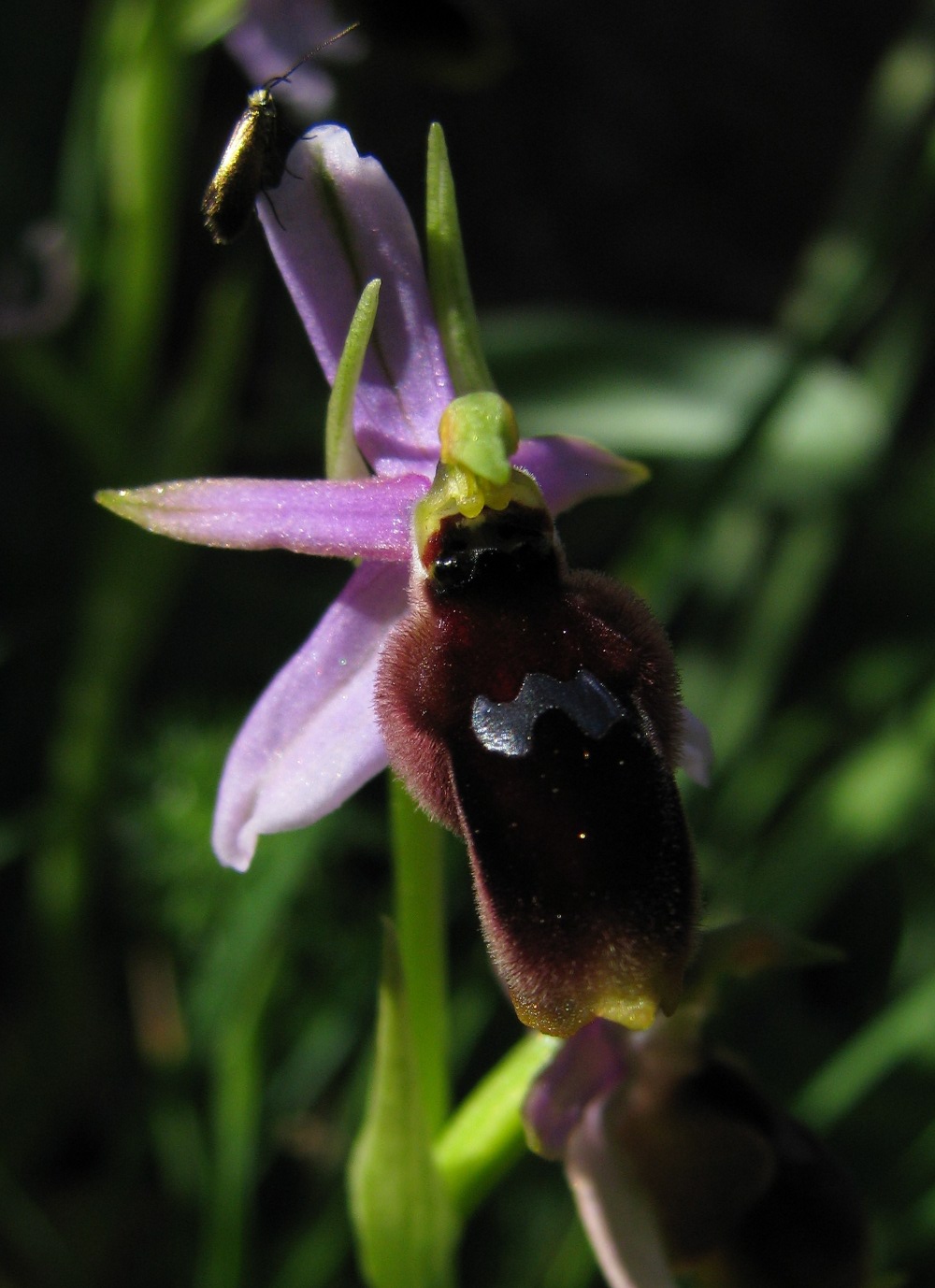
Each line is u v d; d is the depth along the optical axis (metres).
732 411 0.16
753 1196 0.13
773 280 0.22
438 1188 0.13
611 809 0.12
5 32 0.19
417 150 0.21
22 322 0.16
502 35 0.17
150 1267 0.16
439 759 0.12
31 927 0.16
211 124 0.20
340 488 0.12
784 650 0.17
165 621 0.18
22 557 0.18
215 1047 0.15
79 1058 0.16
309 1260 0.15
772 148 0.22
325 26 0.16
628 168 0.22
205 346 0.18
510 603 0.12
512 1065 0.13
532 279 0.22
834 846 0.16
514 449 0.12
